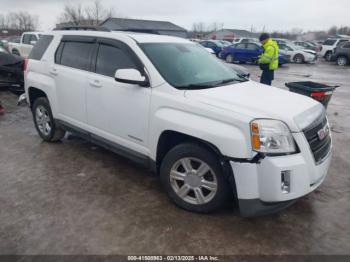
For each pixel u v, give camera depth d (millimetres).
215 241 2908
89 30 4477
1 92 9680
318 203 3609
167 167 3381
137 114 3580
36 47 5324
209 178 3176
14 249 2750
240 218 3258
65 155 4805
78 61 4418
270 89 3805
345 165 4715
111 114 3908
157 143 3420
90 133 4320
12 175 4125
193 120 3068
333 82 14172
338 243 2928
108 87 3877
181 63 3793
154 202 3533
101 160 4648
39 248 2766
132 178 4109
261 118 2811
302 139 2855
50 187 3824
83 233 2971
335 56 23266
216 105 3018
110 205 3453
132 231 3016
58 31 4984
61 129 5121
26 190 3744
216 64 4297
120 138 3896
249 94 3398
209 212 3277
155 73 3473
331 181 4176
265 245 2875
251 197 2848
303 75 16625
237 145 2797
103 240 2883
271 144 2775
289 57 24000
